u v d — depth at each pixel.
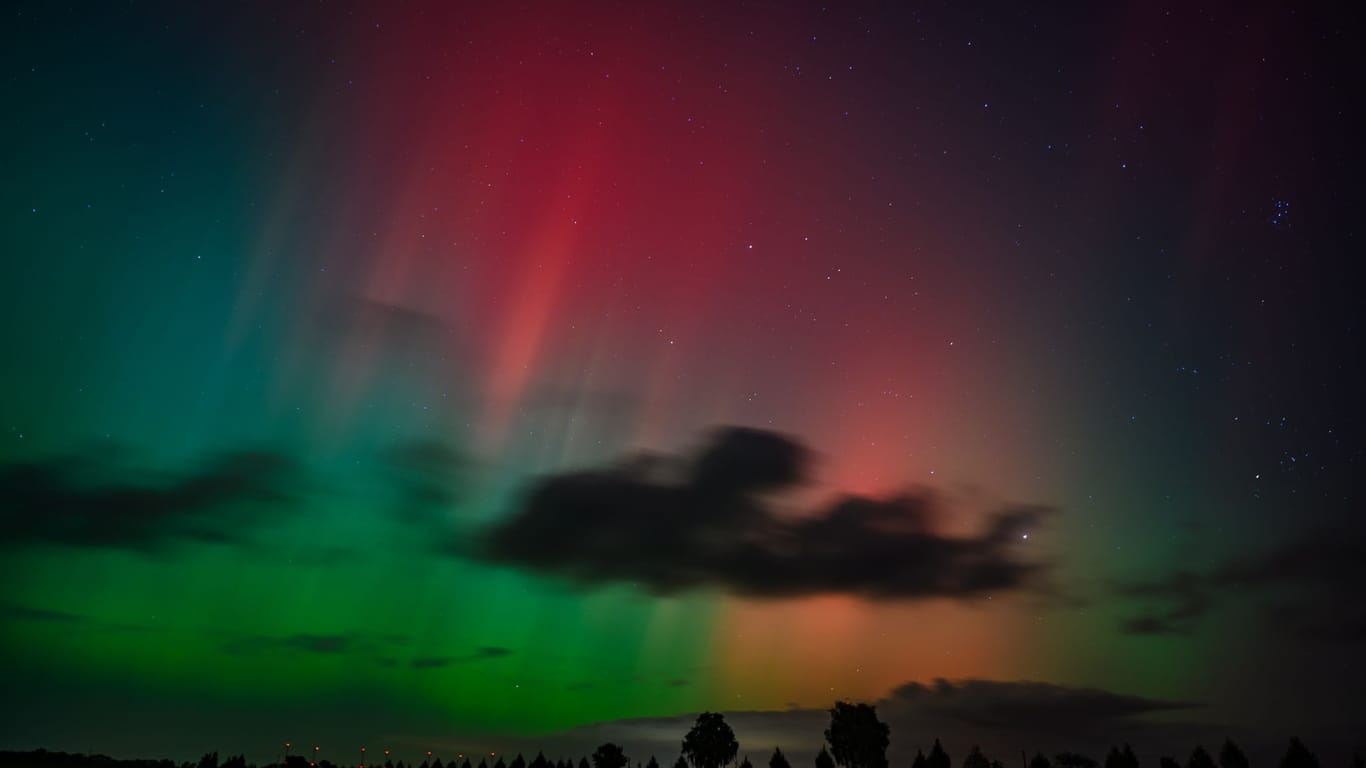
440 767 132.00
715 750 84.81
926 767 79.44
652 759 102.69
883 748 75.75
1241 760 64.38
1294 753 62.44
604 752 91.00
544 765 111.75
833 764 76.75
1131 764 69.81
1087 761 78.56
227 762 112.31
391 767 133.75
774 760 84.12
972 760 80.00
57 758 110.75
